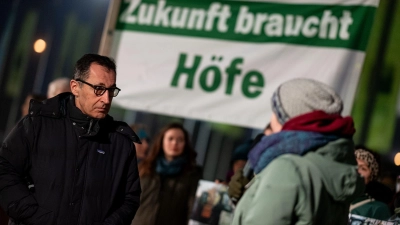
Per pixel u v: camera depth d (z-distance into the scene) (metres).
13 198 4.21
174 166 7.03
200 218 6.72
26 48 16.27
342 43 6.19
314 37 6.30
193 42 6.78
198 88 6.70
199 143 12.84
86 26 16.30
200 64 6.72
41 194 4.27
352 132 3.64
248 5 6.61
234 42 6.62
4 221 6.21
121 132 4.55
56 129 4.37
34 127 4.34
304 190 3.43
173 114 6.75
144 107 6.88
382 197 5.51
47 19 16.36
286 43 6.40
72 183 4.30
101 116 4.39
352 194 3.56
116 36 7.11
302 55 6.33
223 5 6.71
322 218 3.52
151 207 6.97
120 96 6.96
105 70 4.39
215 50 6.68
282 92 3.69
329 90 3.70
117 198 4.50
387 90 14.63
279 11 6.47
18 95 16.12
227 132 12.74
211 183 6.78
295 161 3.51
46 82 16.19
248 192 3.58
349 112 6.12
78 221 4.27
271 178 3.47
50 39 16.31
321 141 3.54
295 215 3.46
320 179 3.48
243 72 6.54
